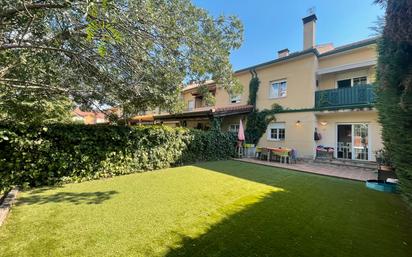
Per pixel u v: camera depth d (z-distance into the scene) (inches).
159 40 166.1
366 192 234.2
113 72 218.5
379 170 268.2
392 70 117.6
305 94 507.5
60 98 267.7
